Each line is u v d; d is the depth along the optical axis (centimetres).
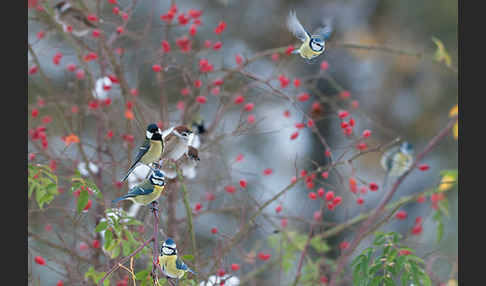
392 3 1606
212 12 1388
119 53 1120
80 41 1122
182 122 1118
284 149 1362
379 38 1558
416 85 1592
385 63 1573
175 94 1142
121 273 1102
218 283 1094
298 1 1537
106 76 1120
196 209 1121
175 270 1072
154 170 1078
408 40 1573
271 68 1182
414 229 1123
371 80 1588
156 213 1075
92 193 1091
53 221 1107
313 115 1127
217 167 1127
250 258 1119
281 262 1127
